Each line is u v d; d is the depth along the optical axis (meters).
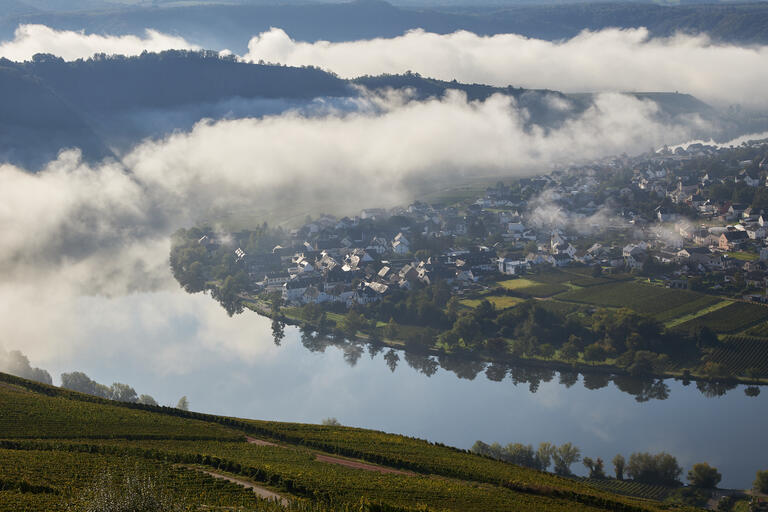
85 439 198.75
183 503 140.12
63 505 138.75
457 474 198.25
